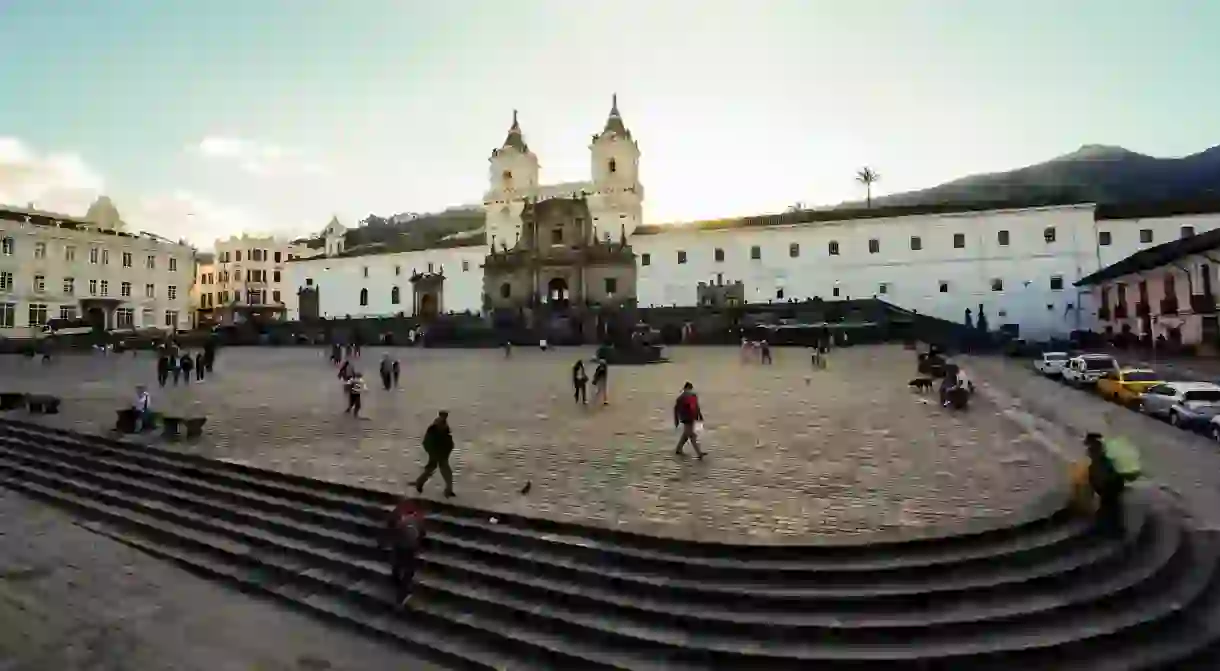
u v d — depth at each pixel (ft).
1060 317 217.15
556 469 46.14
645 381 102.47
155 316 289.74
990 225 226.99
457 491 40.70
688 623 26.63
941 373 93.81
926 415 67.56
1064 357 114.21
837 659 24.16
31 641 28.58
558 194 304.91
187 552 38.06
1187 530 37.27
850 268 239.91
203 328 274.36
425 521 36.76
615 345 145.18
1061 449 51.37
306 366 137.49
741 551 30.14
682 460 48.47
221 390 94.22
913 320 203.21
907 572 28.30
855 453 49.80
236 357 166.09
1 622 30.17
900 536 30.83
